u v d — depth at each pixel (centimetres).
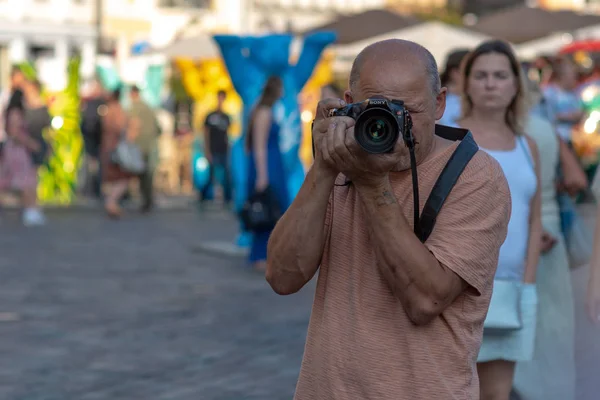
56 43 5712
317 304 536
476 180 520
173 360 1247
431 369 509
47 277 1883
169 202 3800
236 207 2298
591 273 798
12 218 3062
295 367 1221
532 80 1148
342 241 526
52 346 1316
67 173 3544
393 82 511
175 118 4388
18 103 2875
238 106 3484
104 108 3572
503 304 786
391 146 481
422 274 498
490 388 805
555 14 3269
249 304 1634
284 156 1994
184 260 2167
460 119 886
